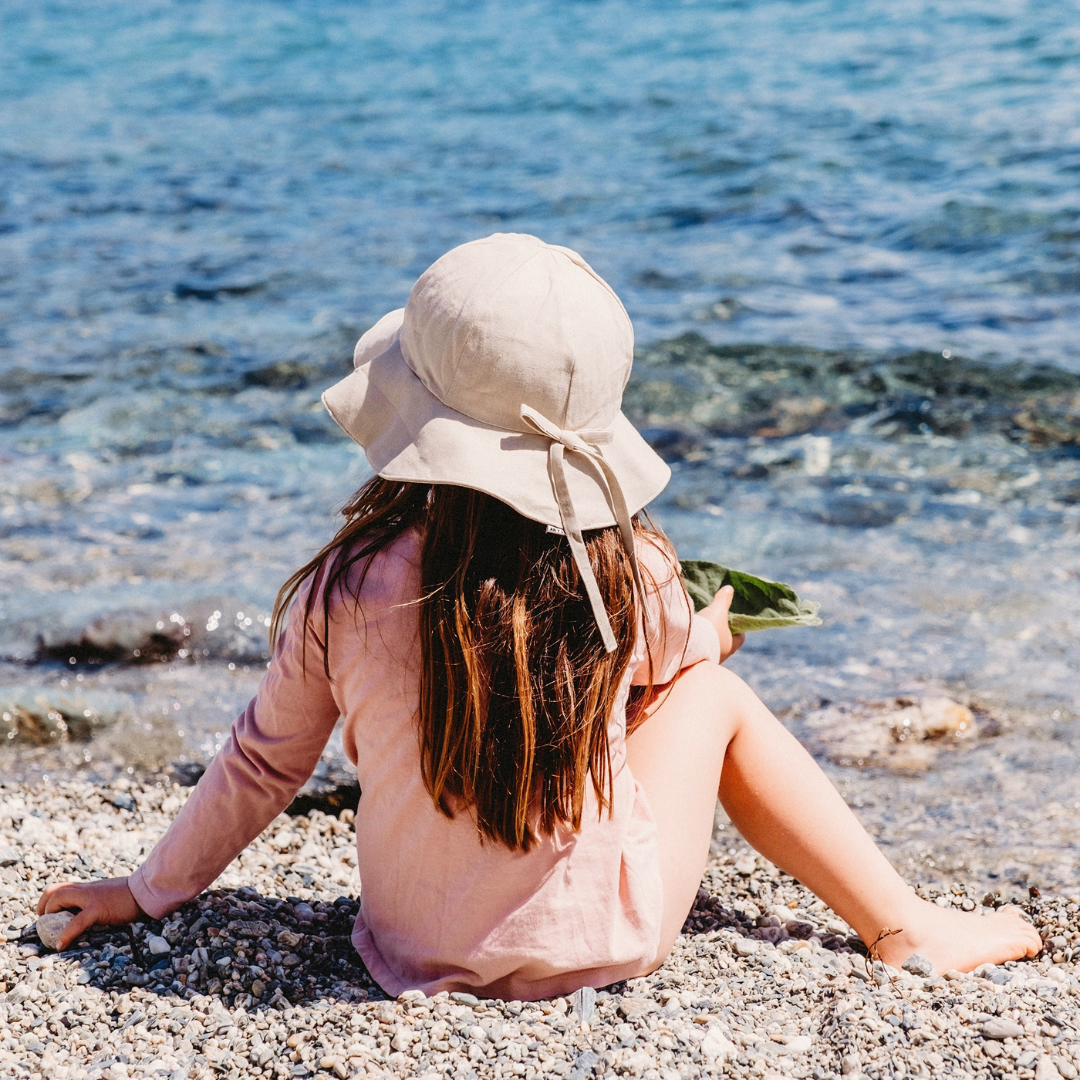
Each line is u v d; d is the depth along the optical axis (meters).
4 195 11.29
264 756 2.16
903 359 6.85
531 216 10.41
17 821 2.94
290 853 2.99
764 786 2.34
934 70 15.41
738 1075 1.87
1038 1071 1.88
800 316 7.68
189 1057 1.93
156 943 2.23
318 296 8.39
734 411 6.30
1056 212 9.45
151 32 22.69
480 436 1.83
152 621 4.21
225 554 4.85
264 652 4.18
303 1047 1.93
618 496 1.86
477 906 2.02
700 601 2.72
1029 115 12.63
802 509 5.21
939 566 4.65
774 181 11.03
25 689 3.71
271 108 15.85
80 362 7.12
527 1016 2.00
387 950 2.16
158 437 6.14
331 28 22.66
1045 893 2.79
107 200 11.16
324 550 2.03
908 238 9.27
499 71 17.81
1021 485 5.38
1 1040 1.97
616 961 2.06
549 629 1.86
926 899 2.78
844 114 13.39
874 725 3.62
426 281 1.90
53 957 2.20
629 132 13.45
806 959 2.34
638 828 2.13
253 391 6.76
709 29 20.02
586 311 1.86
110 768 3.46
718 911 2.67
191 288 8.58
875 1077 1.86
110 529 5.11
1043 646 4.04
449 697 1.87
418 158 12.80
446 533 1.88
